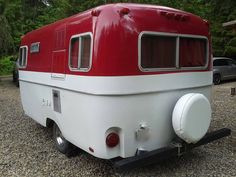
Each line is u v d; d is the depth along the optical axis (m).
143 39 4.12
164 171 4.75
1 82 18.73
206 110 4.39
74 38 4.45
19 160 5.34
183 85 4.61
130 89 3.99
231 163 5.06
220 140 6.23
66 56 4.66
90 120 4.11
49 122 5.78
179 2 15.15
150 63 4.20
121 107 3.98
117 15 3.93
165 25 4.34
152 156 4.11
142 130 4.17
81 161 5.22
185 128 4.18
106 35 3.89
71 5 15.22
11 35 19.59
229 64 16.88
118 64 3.89
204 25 4.96
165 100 4.38
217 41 18.33
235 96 11.84
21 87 7.20
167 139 4.46
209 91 5.18
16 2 22.36
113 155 4.06
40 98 5.92
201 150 5.66
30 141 6.38
